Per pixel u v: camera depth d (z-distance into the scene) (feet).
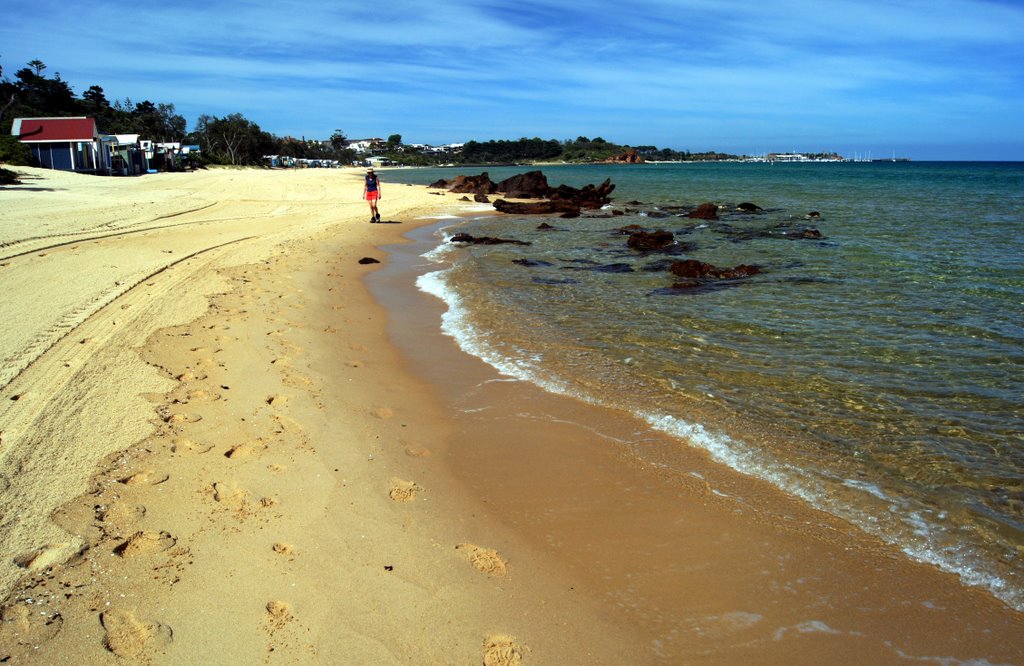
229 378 22.88
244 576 12.56
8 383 20.97
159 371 22.89
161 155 236.63
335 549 13.70
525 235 69.51
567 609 12.28
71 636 10.72
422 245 61.16
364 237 64.18
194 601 11.76
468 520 15.30
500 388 24.04
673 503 16.14
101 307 30.71
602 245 61.26
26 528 13.44
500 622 11.82
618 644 11.41
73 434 17.75
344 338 29.84
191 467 16.58
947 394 22.58
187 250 48.39
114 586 11.98
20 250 44.70
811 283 41.24
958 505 15.87
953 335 29.35
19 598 11.44
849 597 12.69
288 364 24.91
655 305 36.40
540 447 19.25
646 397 22.82
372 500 15.89
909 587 12.98
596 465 18.11
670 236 59.52
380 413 21.45
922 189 155.22
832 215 85.71
